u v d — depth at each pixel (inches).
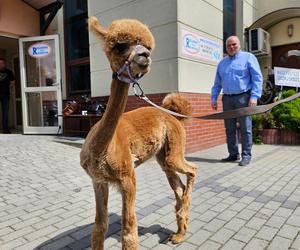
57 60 362.0
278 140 341.4
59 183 198.4
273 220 137.2
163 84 268.5
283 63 445.7
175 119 124.0
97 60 321.7
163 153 121.4
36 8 378.3
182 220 119.2
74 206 159.5
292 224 132.9
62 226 136.2
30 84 378.9
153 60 273.4
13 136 357.7
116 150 88.4
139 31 76.0
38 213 150.7
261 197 166.4
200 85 290.7
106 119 83.3
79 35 359.6
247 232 126.4
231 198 165.5
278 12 400.2
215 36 313.4
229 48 237.8
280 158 261.9
